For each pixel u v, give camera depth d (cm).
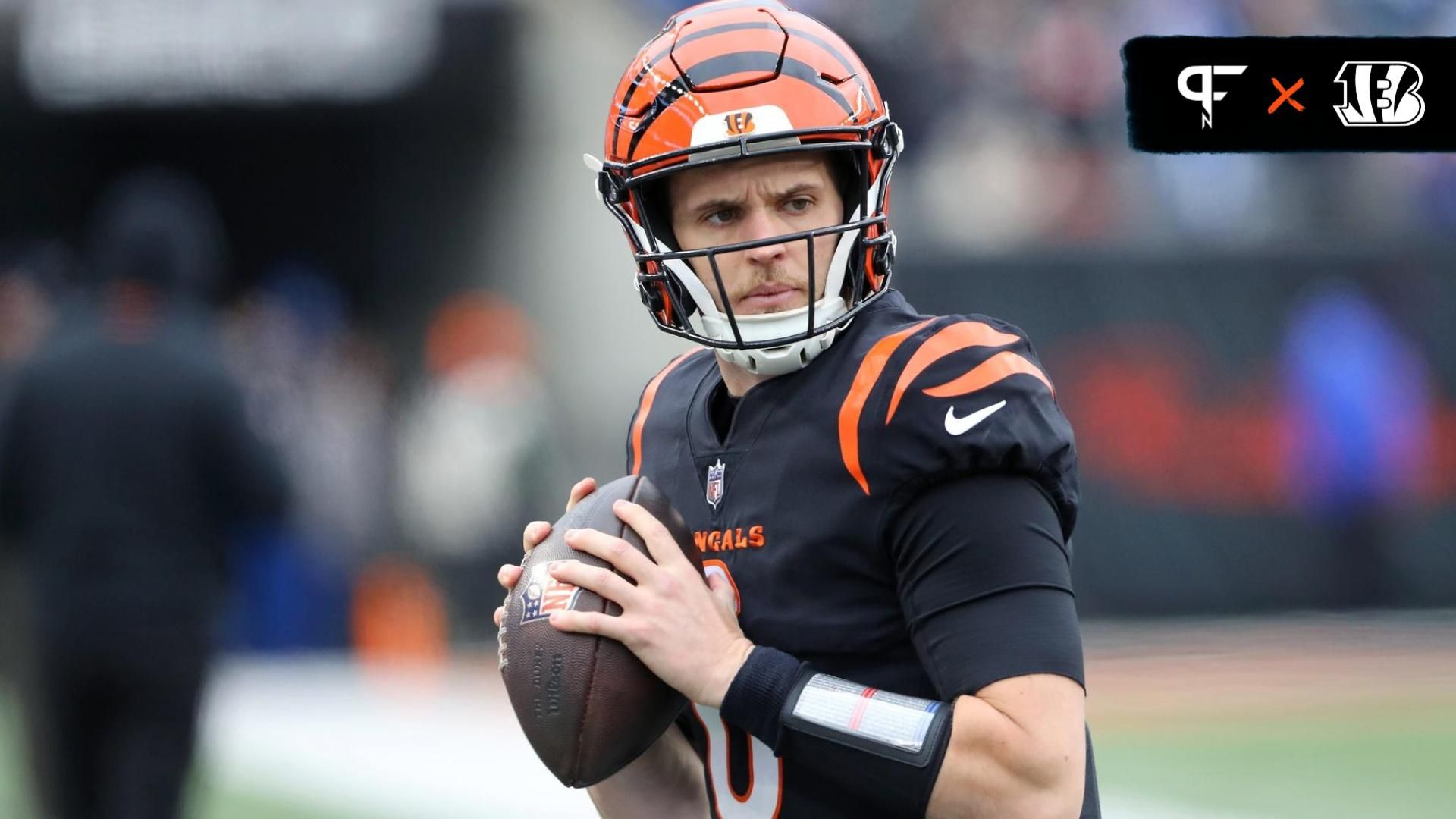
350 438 3734
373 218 4634
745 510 748
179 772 1647
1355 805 2034
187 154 4731
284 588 3534
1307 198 3612
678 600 721
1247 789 2133
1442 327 3350
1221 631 3253
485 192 4431
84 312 1747
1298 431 3325
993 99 3812
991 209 3675
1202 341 3319
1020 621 683
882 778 686
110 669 1614
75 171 4738
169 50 4169
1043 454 701
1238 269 3325
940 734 677
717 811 773
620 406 4234
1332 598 3341
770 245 727
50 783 1644
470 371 3581
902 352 723
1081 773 685
